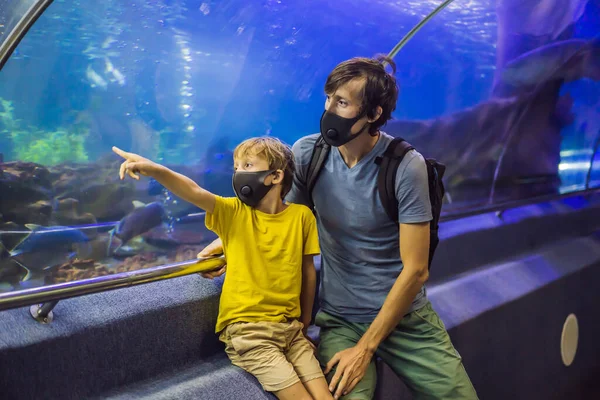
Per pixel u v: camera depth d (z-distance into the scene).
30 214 2.71
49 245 2.68
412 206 2.12
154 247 3.09
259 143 2.10
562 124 5.88
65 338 1.92
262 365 2.04
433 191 2.21
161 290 2.28
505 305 3.90
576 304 4.80
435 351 2.32
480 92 4.99
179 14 3.06
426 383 2.33
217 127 3.67
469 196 5.37
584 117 6.05
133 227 3.06
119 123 3.18
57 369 1.90
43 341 1.86
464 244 4.43
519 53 5.04
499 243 4.73
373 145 2.21
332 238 2.31
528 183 5.82
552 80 5.42
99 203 3.02
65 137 2.97
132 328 2.09
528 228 5.07
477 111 5.04
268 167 2.09
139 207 3.15
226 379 2.08
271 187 2.12
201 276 2.39
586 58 5.61
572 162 6.25
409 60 4.42
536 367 4.32
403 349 2.37
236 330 2.08
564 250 5.12
